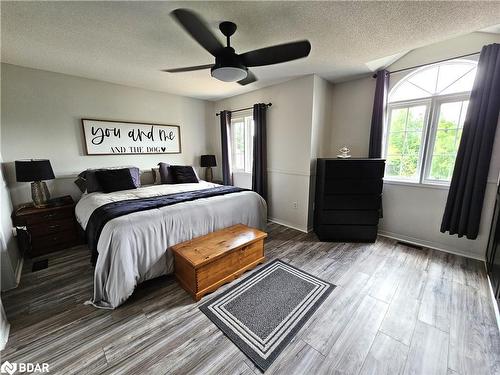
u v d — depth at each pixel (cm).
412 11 159
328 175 293
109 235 182
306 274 228
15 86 272
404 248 287
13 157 277
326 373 129
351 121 344
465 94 254
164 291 203
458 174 249
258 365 134
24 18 167
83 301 190
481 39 236
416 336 154
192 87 372
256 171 389
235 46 216
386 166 325
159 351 143
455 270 234
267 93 372
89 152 332
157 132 401
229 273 214
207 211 241
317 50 230
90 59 251
